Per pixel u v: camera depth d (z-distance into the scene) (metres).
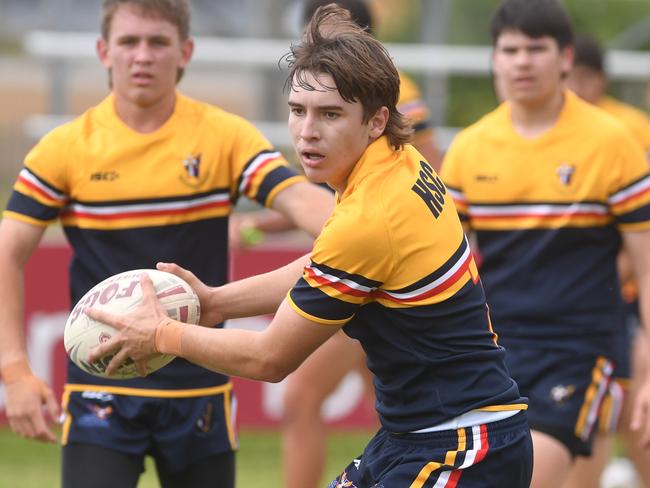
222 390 16.86
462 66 34.72
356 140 12.70
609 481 26.36
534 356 18.91
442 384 13.01
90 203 16.47
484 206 19.58
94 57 34.56
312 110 12.57
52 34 34.78
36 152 16.55
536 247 19.16
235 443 17.05
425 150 22.23
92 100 43.28
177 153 16.53
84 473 16.20
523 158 19.31
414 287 12.71
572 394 18.69
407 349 12.98
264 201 16.55
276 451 29.55
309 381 21.56
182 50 16.94
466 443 12.91
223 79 42.09
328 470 27.55
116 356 13.52
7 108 56.62
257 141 16.75
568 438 18.62
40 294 30.03
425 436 13.05
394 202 12.59
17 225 16.39
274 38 35.22
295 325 12.70
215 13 38.56
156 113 16.62
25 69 58.00
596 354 18.95
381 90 12.68
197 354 13.16
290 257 30.73
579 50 27.17
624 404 21.97
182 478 16.81
